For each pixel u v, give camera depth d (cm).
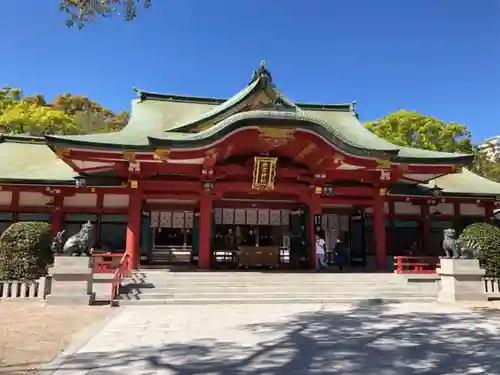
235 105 2100
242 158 2017
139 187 1966
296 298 1462
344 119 2788
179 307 1318
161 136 2009
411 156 1977
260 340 827
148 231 2236
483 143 7075
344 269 2158
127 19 896
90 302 1341
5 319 1064
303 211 2295
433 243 2366
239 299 1427
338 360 679
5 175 2027
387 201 2355
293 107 2277
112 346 770
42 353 719
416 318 1114
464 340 835
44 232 1534
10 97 7019
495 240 1731
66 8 859
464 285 1480
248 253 2203
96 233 2105
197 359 679
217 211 2458
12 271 1453
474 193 2334
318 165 2002
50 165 2242
